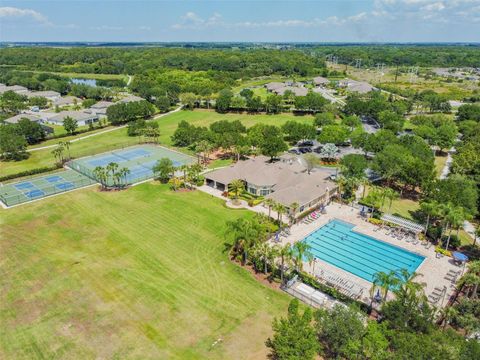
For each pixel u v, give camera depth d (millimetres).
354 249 61125
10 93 172375
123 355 39250
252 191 82250
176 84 191500
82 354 39344
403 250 60656
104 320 44250
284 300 48094
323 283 51906
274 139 98750
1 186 86875
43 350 39906
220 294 49031
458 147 105062
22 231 65125
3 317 44750
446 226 61656
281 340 34781
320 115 129625
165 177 88562
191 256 57781
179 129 116375
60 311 45781
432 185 71188
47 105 178000
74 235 63906
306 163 94000
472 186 72125
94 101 173125
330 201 78875
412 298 39875
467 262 56469
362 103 147250
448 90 199875
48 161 104000
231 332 42438
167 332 42438
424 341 31719
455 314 41281
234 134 104875
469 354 31141
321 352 38438
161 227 66875
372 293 44750
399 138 102562
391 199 71812
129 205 75938
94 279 51969
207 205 76000
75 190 83938
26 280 51719
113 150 115312
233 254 58406
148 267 54875
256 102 158000
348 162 82500
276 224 67375
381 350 32594
